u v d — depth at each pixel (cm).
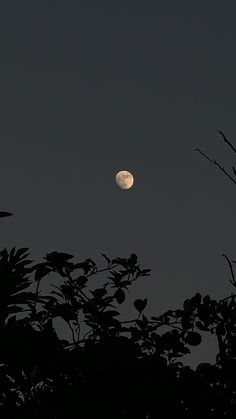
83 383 523
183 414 527
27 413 494
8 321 558
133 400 516
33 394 516
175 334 589
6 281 584
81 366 524
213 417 530
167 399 519
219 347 552
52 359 534
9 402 519
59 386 524
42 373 527
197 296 596
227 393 533
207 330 591
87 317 575
